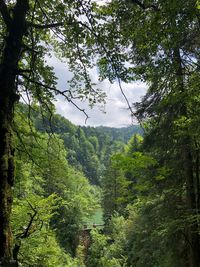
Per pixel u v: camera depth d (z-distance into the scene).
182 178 13.89
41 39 8.40
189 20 6.42
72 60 7.84
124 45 7.30
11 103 6.22
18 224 11.14
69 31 7.21
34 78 7.52
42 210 12.10
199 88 8.74
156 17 6.28
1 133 5.95
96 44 7.27
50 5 7.36
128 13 7.05
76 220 45.28
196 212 12.60
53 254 13.25
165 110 12.62
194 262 13.27
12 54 6.29
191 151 12.81
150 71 7.21
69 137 117.06
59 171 9.52
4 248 5.50
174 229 12.85
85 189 54.69
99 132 168.25
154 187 13.88
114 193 58.38
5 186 5.76
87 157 121.81
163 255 17.61
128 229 34.47
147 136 13.80
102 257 37.94
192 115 9.91
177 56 7.73
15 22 6.40
